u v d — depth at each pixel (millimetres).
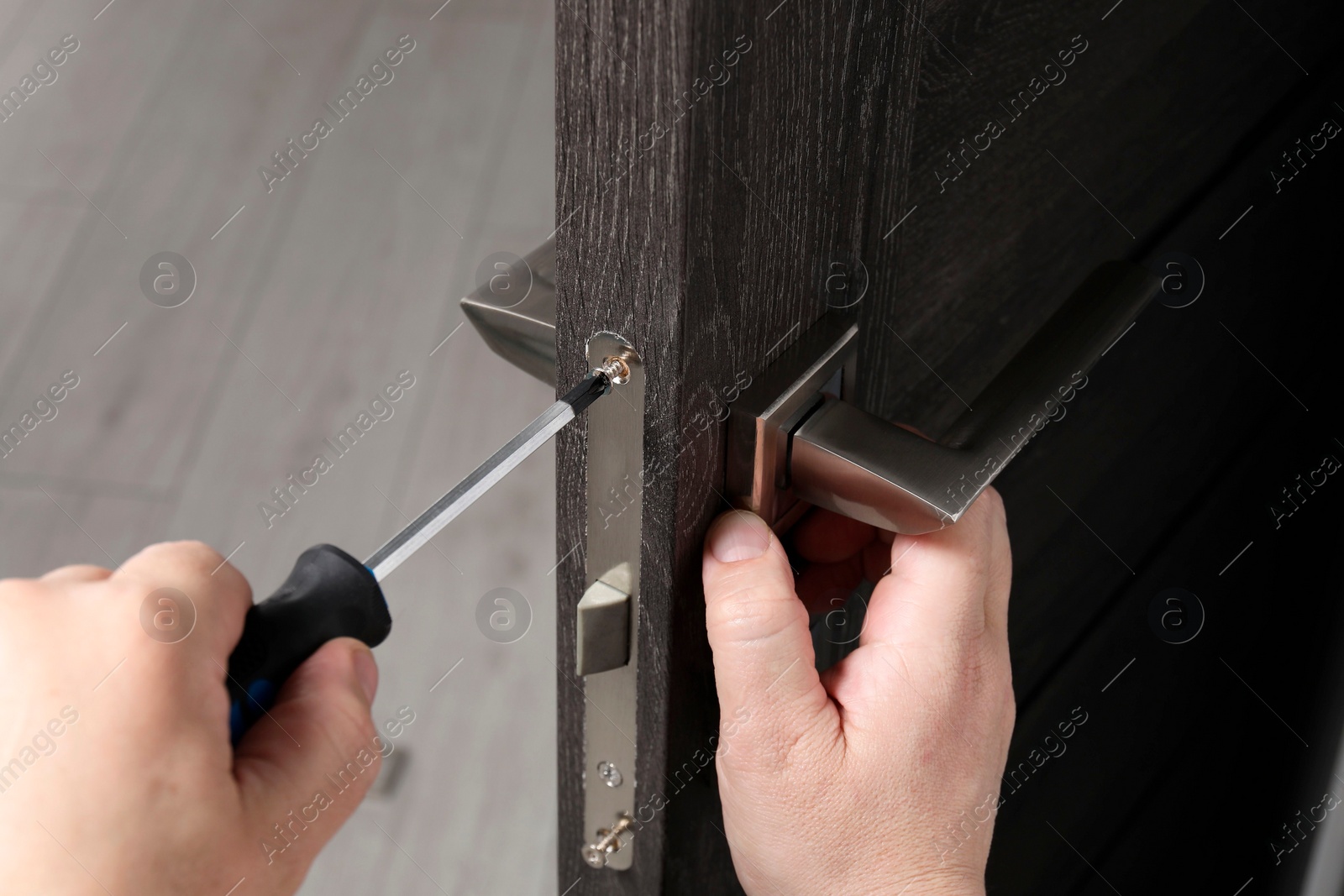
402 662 1342
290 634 428
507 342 424
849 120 368
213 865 412
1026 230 504
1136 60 500
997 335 531
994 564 463
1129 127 520
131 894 397
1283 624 662
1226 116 563
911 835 442
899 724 435
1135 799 732
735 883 535
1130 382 574
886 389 472
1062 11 449
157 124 1832
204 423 1522
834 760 428
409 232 1705
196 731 406
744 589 394
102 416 1528
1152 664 681
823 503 408
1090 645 653
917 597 444
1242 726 717
